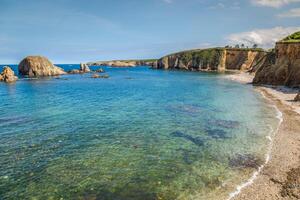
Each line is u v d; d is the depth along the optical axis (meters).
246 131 23.44
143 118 29.08
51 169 15.92
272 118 28.11
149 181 14.43
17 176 15.02
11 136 22.42
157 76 111.75
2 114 31.50
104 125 26.17
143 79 95.06
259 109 33.25
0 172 15.50
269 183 14.00
